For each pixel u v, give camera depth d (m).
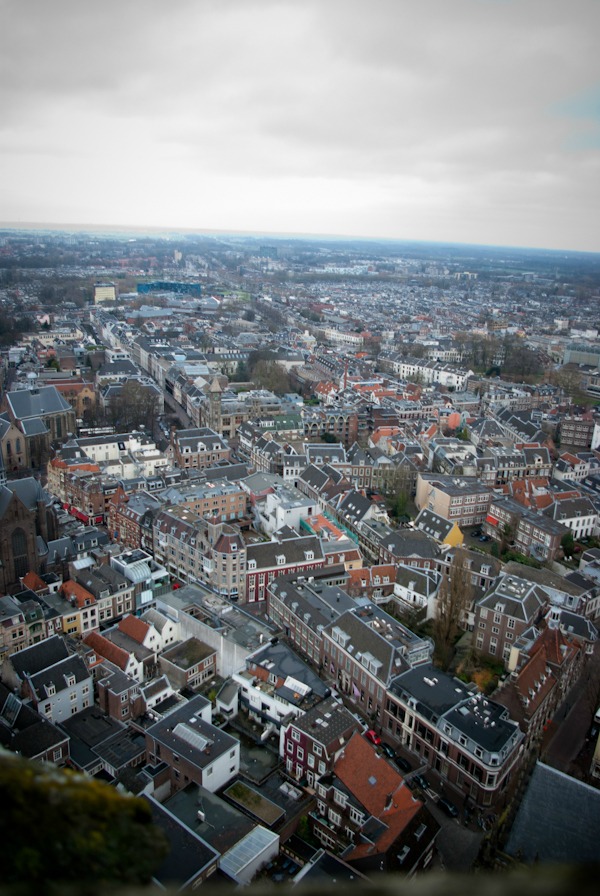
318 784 137.75
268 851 122.00
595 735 167.00
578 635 192.38
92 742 150.88
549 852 115.94
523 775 151.38
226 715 165.75
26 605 184.38
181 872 107.06
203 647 184.00
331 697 160.00
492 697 161.00
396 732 160.62
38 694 153.25
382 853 117.12
